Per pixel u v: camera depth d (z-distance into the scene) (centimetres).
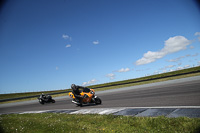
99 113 689
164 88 1191
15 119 711
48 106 1287
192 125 355
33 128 505
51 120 619
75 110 870
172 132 346
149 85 1697
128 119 489
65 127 474
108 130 411
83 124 506
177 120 403
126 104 804
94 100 955
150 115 525
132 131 388
